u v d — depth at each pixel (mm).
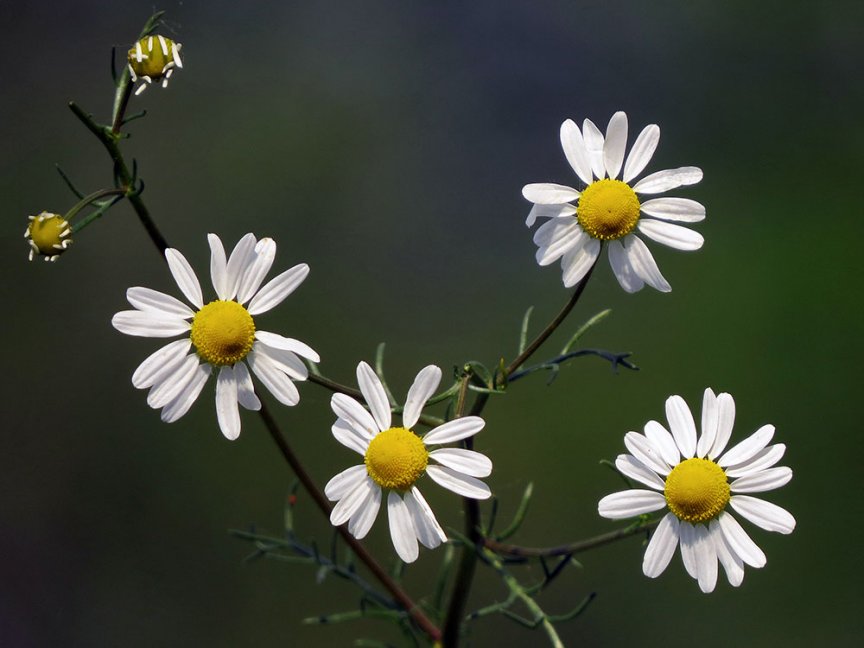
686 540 518
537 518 776
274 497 774
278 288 517
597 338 828
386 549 731
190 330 516
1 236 824
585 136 524
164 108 867
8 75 854
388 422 514
